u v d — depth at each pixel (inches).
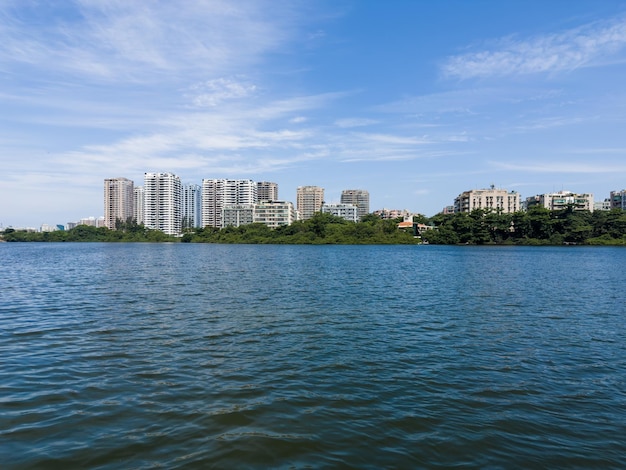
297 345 802.8
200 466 387.5
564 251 5147.6
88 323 973.2
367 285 1755.7
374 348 789.9
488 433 461.7
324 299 1368.1
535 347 808.9
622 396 571.2
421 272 2363.4
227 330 917.2
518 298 1416.1
